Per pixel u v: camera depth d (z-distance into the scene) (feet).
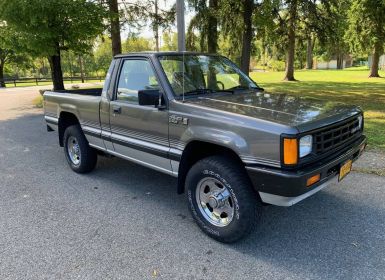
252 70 186.60
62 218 13.19
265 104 11.77
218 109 11.01
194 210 11.84
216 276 9.60
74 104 17.30
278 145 9.38
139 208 13.99
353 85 66.08
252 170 9.84
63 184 16.83
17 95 68.74
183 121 11.64
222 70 14.97
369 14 77.41
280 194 9.57
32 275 9.76
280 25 52.49
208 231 11.48
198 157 12.36
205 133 10.93
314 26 49.47
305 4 44.93
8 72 183.62
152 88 12.95
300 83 75.25
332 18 48.03
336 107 11.88
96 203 14.53
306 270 9.76
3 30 43.45
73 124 19.22
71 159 18.78
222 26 43.06
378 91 53.01
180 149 11.96
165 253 10.73
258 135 9.73
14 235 11.96
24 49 44.80
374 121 28.22
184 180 12.55
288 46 83.35
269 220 12.64
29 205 14.43
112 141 15.17
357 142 12.23
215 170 10.79
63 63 186.39
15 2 37.17
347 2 55.42
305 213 13.12
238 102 12.02
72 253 10.80
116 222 12.81
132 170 18.74
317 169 9.73
